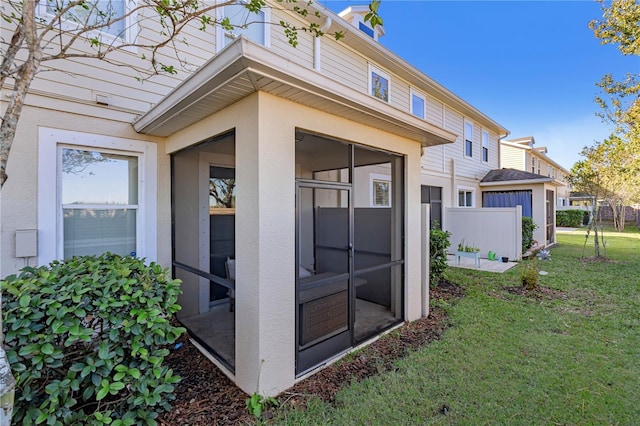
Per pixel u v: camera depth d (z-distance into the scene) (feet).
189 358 10.61
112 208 12.23
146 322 6.47
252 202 8.11
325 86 8.16
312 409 7.70
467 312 14.60
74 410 6.82
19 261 10.09
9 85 10.05
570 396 8.09
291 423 7.16
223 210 15.88
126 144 12.31
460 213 31.65
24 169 10.20
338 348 10.56
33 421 5.55
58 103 10.85
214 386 8.84
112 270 7.10
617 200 42.50
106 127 11.87
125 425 6.12
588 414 7.39
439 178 33.99
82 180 11.57
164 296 7.49
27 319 5.55
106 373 6.07
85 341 6.20
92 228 11.80
